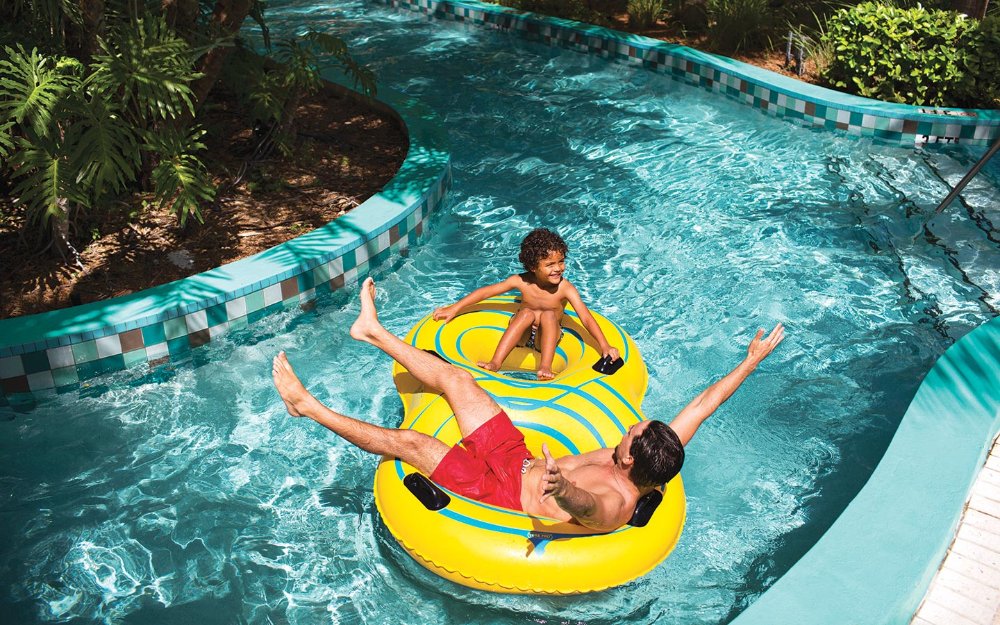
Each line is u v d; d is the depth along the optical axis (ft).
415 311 18.78
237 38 26.45
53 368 15.93
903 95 28.60
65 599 12.06
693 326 18.25
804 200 23.62
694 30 36.42
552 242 14.43
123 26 18.42
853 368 16.89
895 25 28.25
